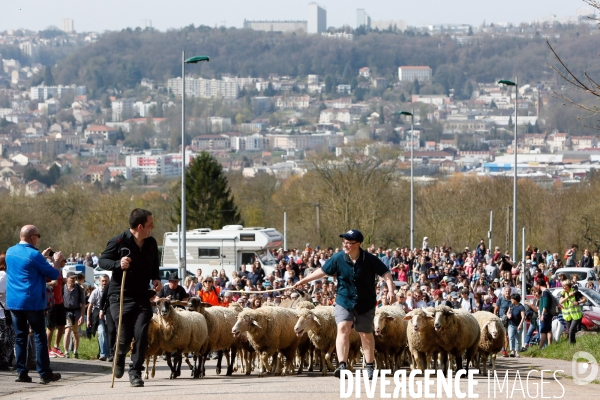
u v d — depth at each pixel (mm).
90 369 22984
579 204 88500
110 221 100438
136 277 17547
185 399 15250
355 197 95438
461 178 105312
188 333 21031
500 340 22547
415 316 20484
